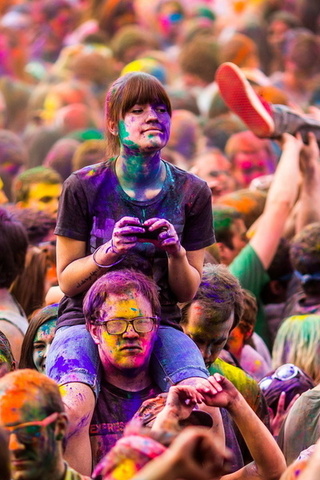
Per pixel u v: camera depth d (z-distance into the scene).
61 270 7.75
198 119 18.33
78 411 7.27
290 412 8.25
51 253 10.41
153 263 7.76
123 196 7.70
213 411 7.64
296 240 10.47
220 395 7.22
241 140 15.52
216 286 8.27
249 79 14.30
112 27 24.22
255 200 12.63
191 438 5.18
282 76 20.69
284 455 8.19
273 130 11.48
